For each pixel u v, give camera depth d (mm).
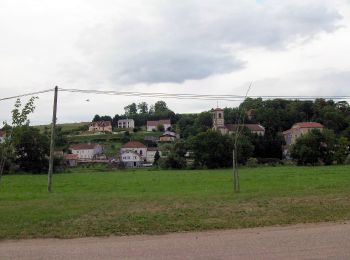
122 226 12977
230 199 19797
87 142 171125
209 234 11852
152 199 20859
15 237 11727
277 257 8891
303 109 141000
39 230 12484
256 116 129750
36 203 19984
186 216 14656
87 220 13992
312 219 14016
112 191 32719
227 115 115750
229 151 97375
